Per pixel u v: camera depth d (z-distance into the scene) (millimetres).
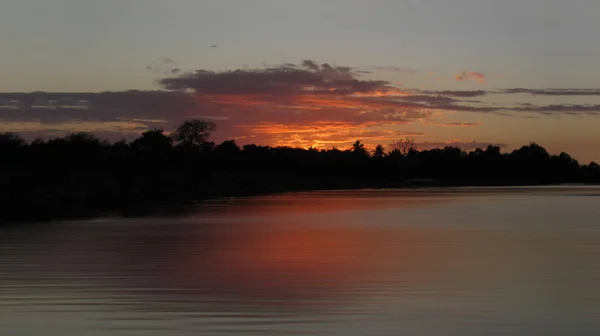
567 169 192875
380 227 33156
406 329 12195
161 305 14125
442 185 177000
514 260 20438
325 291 15547
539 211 47875
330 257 21344
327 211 48625
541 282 16547
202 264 19828
